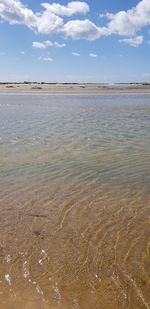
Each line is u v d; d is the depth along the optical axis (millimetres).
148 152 10789
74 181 7730
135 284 3805
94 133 14680
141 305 3457
